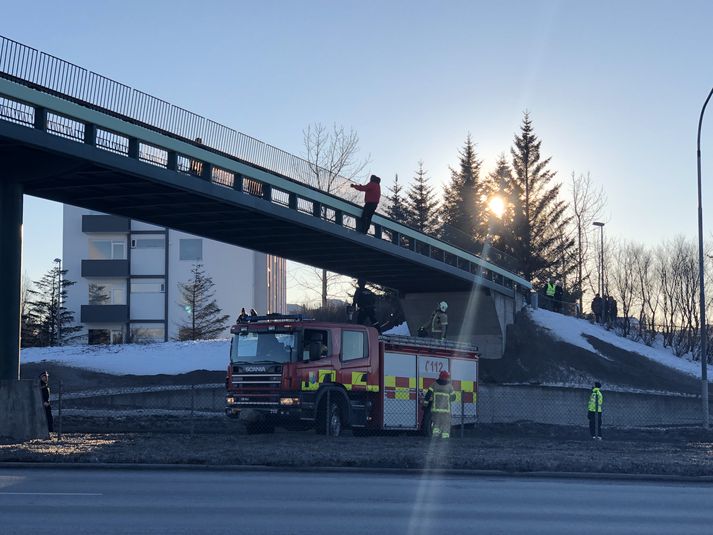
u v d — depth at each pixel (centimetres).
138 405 3628
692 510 1301
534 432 3184
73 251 7138
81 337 6850
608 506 1330
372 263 4416
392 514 1206
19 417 2352
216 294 7106
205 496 1356
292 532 1051
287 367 2467
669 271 7544
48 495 1350
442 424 2500
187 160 2805
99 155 2427
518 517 1205
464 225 8188
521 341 5503
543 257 7944
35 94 2217
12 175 2445
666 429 3319
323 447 2109
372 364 2673
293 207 3341
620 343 5981
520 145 8138
